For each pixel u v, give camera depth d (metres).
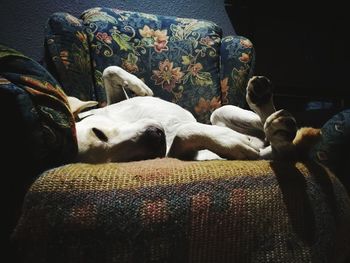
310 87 2.25
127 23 1.70
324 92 2.27
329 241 0.86
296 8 2.18
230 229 0.78
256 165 0.88
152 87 1.67
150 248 0.73
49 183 0.75
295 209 0.84
